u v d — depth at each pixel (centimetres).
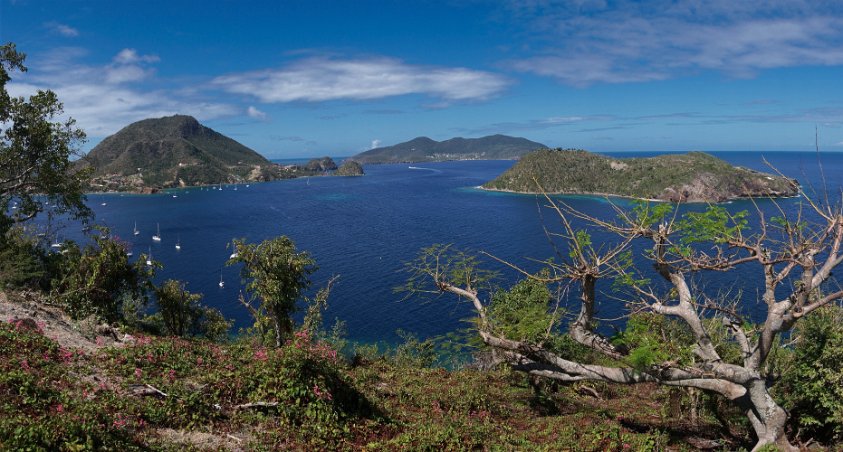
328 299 6938
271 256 2802
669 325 2031
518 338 1853
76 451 920
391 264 8856
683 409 2119
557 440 1524
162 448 1083
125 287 2912
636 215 1588
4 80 3095
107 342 1736
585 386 2616
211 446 1156
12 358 1250
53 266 2914
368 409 1598
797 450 1409
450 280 2244
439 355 3984
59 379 1234
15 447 851
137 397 1268
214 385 1395
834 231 1402
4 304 1825
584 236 1647
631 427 1831
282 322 2873
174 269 9050
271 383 1429
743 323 1600
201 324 3553
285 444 1258
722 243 1538
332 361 1566
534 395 2238
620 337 1659
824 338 1468
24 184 3225
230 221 15125
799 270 5791
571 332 1739
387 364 2566
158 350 1580
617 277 1655
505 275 7350
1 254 2655
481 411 1855
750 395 1451
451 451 1387
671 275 1602
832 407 1423
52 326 1736
